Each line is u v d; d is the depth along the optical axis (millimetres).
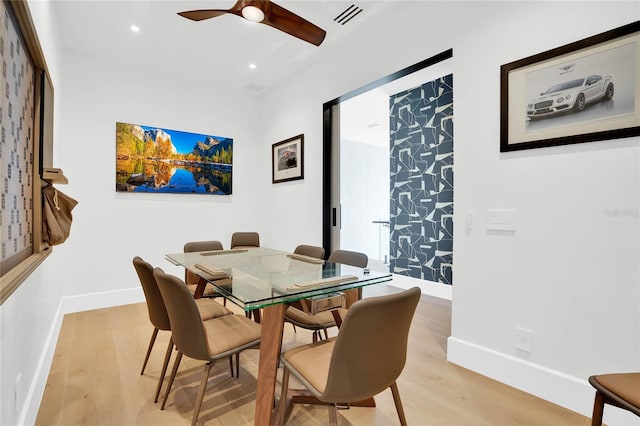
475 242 2170
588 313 1693
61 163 3307
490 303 2090
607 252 1636
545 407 1758
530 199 1908
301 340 2717
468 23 2219
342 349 1128
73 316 3252
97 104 3553
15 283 1121
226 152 4453
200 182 4227
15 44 1310
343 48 3322
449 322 3156
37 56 1655
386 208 8273
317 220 3688
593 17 1673
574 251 1741
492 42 2082
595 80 1661
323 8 2705
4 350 1159
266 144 4617
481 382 2021
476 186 2164
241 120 4609
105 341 2633
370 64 3008
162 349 2496
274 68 3854
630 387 1183
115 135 3654
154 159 3889
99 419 1652
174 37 3168
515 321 1969
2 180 1125
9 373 1227
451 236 4078
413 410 1739
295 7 2684
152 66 3785
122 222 3701
